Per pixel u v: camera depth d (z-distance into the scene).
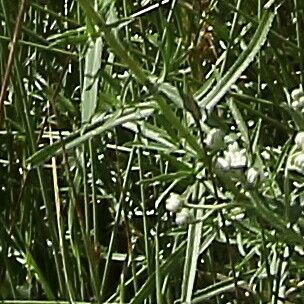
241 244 0.44
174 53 0.47
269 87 0.51
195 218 0.43
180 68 0.54
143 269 0.49
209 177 0.41
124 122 0.39
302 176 0.46
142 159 0.50
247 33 0.54
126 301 0.53
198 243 0.43
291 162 0.39
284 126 0.48
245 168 0.40
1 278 0.52
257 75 0.55
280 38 0.51
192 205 0.39
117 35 0.37
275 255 0.43
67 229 0.56
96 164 0.51
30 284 0.51
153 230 0.53
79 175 0.52
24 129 0.50
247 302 0.47
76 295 0.51
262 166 0.43
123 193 0.49
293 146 0.42
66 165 0.48
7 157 0.57
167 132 0.41
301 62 0.52
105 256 0.55
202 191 0.44
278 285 0.43
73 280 0.52
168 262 0.46
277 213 0.40
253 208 0.38
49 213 0.50
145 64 0.50
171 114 0.37
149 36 0.48
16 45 0.38
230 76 0.39
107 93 0.41
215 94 0.39
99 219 0.57
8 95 0.57
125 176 0.50
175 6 0.50
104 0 0.38
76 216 0.55
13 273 0.52
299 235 0.38
